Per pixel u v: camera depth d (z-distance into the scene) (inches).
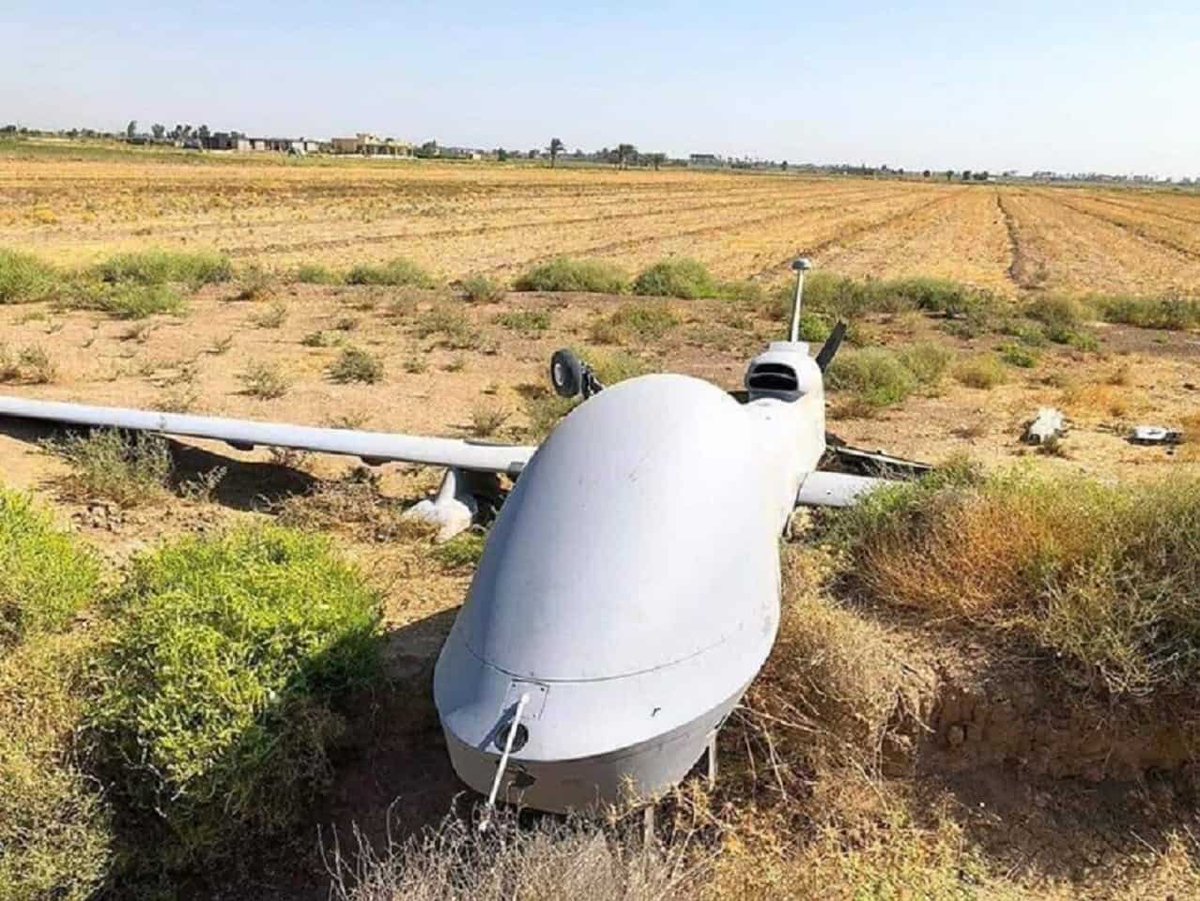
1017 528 213.9
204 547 214.5
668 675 136.0
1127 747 190.4
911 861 174.7
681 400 165.5
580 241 1696.6
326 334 635.5
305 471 343.9
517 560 146.3
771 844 173.2
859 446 412.5
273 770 169.8
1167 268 1576.0
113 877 166.2
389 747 194.9
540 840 138.9
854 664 183.3
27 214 1679.4
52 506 295.9
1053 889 172.9
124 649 177.8
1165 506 209.8
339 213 2103.8
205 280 913.5
